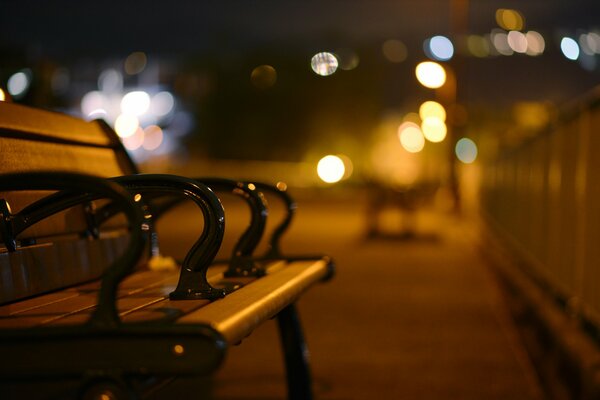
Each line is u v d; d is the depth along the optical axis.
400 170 22.89
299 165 58.97
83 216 3.38
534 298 8.62
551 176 9.06
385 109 62.53
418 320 8.05
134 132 48.06
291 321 3.79
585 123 6.68
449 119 31.20
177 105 62.75
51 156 3.21
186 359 1.71
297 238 18.92
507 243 15.30
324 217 27.56
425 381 5.63
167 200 4.07
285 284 2.71
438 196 32.84
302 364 3.78
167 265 3.90
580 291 6.79
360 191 51.03
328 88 62.84
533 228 10.88
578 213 6.96
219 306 2.14
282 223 3.77
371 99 62.75
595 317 5.98
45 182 1.83
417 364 6.14
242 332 1.93
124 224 4.12
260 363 6.06
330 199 43.41
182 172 49.62
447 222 26.70
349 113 63.00
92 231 3.40
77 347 1.74
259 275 3.09
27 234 2.85
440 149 40.88
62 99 18.88
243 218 23.88
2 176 1.84
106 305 1.75
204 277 2.38
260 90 63.44
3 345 1.75
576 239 7.07
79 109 23.48
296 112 63.78
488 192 21.14
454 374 5.84
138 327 1.72
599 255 5.87
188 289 2.36
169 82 60.25
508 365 6.15
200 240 2.36
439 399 5.18
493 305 9.09
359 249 16.34
